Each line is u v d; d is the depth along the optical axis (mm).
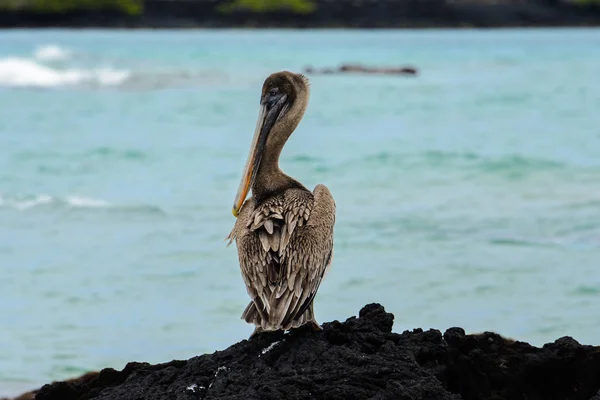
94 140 36594
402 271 18578
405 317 16094
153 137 37531
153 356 14461
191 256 19703
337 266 19016
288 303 9289
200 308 16562
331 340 10328
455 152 32281
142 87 57750
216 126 41125
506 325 15672
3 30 159625
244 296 17219
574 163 30422
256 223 9695
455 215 23422
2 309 16562
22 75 61938
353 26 175125
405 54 97562
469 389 10273
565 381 10508
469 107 48906
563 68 74375
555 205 24391
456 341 10523
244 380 9453
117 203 24859
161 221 22891
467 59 88500
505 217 23094
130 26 167375
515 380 10367
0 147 34656
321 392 9141
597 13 176125
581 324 15742
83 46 103750
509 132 39281
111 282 18031
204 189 26875
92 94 53750
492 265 18984
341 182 27547
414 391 9047
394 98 53031
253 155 10578
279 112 10750
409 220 22828
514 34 154750
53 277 18344
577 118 44156
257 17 174625
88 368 13984
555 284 17828
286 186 10594
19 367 14047
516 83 61625
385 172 28875
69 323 15875
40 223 22703
